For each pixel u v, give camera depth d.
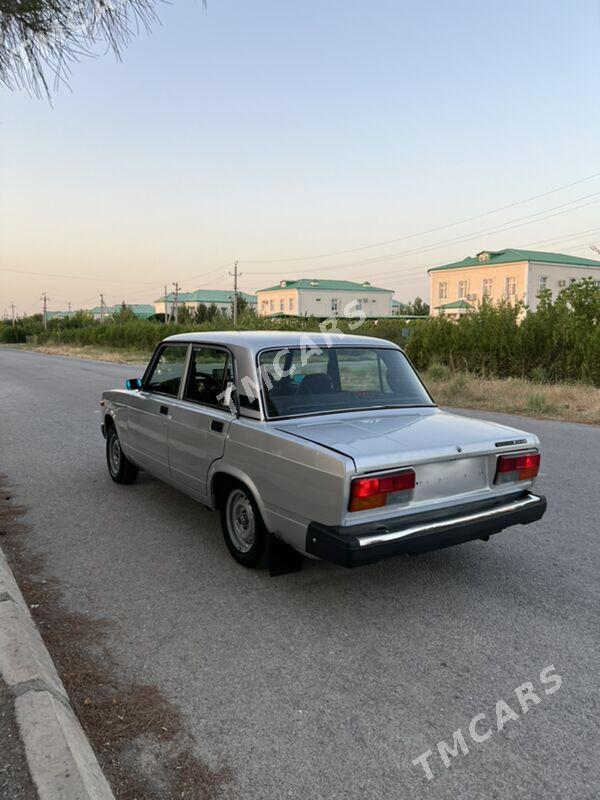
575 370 16.25
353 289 101.88
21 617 3.29
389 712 2.78
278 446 3.71
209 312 98.19
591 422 10.88
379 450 3.43
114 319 65.56
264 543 4.12
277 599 3.91
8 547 4.85
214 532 5.18
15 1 3.10
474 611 3.73
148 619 3.66
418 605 3.82
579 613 3.71
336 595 3.96
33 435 9.74
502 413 12.12
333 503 3.33
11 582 3.88
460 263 72.94
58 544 4.91
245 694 2.92
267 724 2.70
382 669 3.12
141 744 2.56
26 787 2.07
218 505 4.54
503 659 3.21
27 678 2.67
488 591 4.01
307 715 2.76
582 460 7.82
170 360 5.30
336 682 3.01
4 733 2.32
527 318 17.84
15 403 13.92
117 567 4.45
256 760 2.47
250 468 3.98
